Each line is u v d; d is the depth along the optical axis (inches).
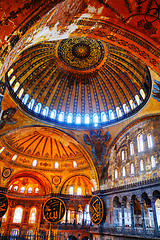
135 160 874.1
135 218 991.6
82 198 1259.8
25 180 1318.9
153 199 727.1
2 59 274.2
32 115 960.3
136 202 1023.6
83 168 1192.8
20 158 1175.0
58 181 1236.5
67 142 1141.1
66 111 1088.8
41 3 278.7
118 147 1003.9
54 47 853.8
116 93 1009.5
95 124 1073.5
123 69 882.1
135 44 488.7
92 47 868.6
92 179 1088.8
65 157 1242.6
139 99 894.4
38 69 920.3
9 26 271.0
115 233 850.8
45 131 1051.9
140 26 440.5
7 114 847.7
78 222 1312.7
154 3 389.7
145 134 855.1
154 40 456.8
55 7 302.7
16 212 1279.5
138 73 794.8
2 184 1108.5
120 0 384.2
